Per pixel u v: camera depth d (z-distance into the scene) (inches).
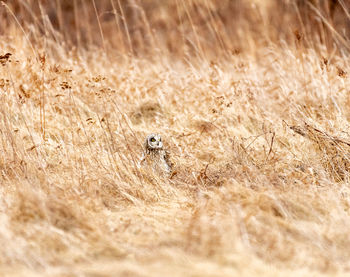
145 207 532.7
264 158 642.8
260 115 801.6
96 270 377.4
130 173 588.4
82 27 1525.6
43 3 1579.7
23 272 380.5
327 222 476.4
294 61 936.9
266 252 416.8
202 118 805.9
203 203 505.7
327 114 788.0
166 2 1568.7
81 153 615.5
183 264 387.5
